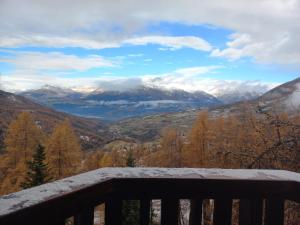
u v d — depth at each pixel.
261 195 2.21
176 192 2.14
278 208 2.24
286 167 6.95
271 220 2.24
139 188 2.11
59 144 39.75
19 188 35.81
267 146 7.57
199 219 2.16
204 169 2.36
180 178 2.12
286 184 2.23
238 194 2.20
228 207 2.19
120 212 2.10
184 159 42.59
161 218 2.14
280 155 6.90
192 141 36.09
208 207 5.29
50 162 38.88
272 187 2.21
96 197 1.94
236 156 7.96
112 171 2.19
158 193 2.12
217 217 2.18
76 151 41.31
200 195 2.16
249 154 7.62
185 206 5.38
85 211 1.90
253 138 8.19
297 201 2.24
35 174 25.14
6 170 46.28
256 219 2.22
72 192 1.73
